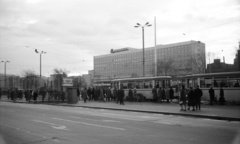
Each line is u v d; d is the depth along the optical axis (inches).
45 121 564.4
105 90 1454.2
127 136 380.5
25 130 442.0
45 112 796.6
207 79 1064.8
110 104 1091.9
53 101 1432.1
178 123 525.3
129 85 1375.5
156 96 1128.2
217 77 1030.4
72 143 335.6
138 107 906.7
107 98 1409.9
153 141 343.9
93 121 560.7
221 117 593.6
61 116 671.1
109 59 5398.6
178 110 770.2
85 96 1270.9
